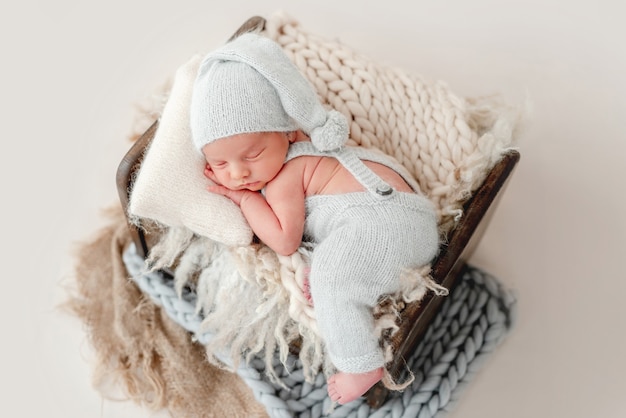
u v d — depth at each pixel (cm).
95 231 161
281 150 113
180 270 133
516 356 149
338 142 114
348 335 109
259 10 190
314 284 111
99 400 142
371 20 189
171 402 139
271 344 126
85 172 168
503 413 143
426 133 132
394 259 110
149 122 151
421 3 191
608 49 184
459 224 120
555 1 190
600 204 165
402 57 184
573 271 158
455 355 140
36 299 152
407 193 115
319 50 137
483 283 150
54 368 145
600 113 176
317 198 116
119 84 180
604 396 145
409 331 111
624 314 153
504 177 124
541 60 183
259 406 139
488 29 188
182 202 118
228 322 127
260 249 122
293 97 109
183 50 184
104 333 147
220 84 108
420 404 134
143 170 117
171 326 146
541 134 173
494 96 153
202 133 109
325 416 135
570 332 151
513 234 162
